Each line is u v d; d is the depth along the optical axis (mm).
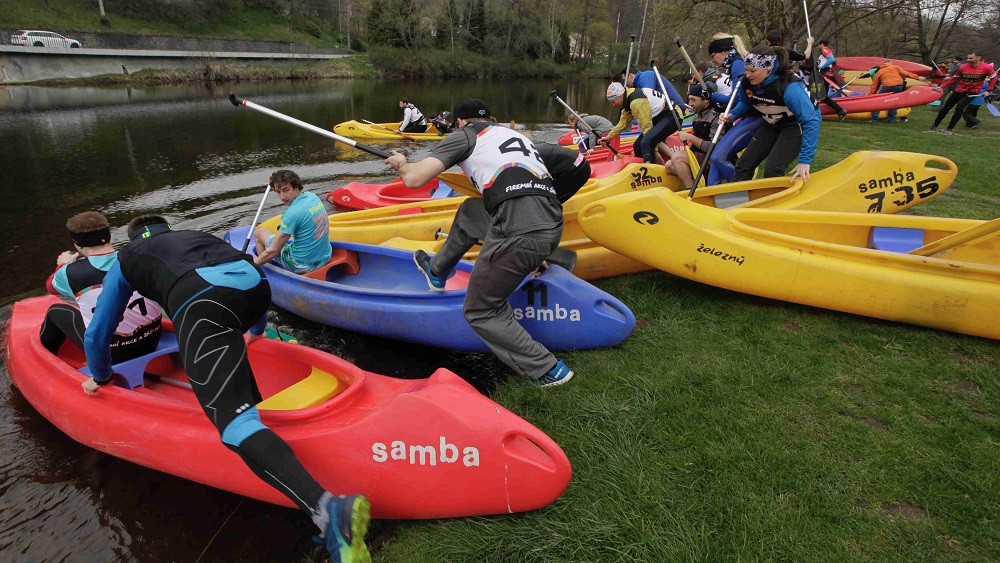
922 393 2996
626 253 4121
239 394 2252
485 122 3080
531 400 3061
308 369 3047
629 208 3953
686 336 3664
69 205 7523
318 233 4371
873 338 3541
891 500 2320
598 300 3492
